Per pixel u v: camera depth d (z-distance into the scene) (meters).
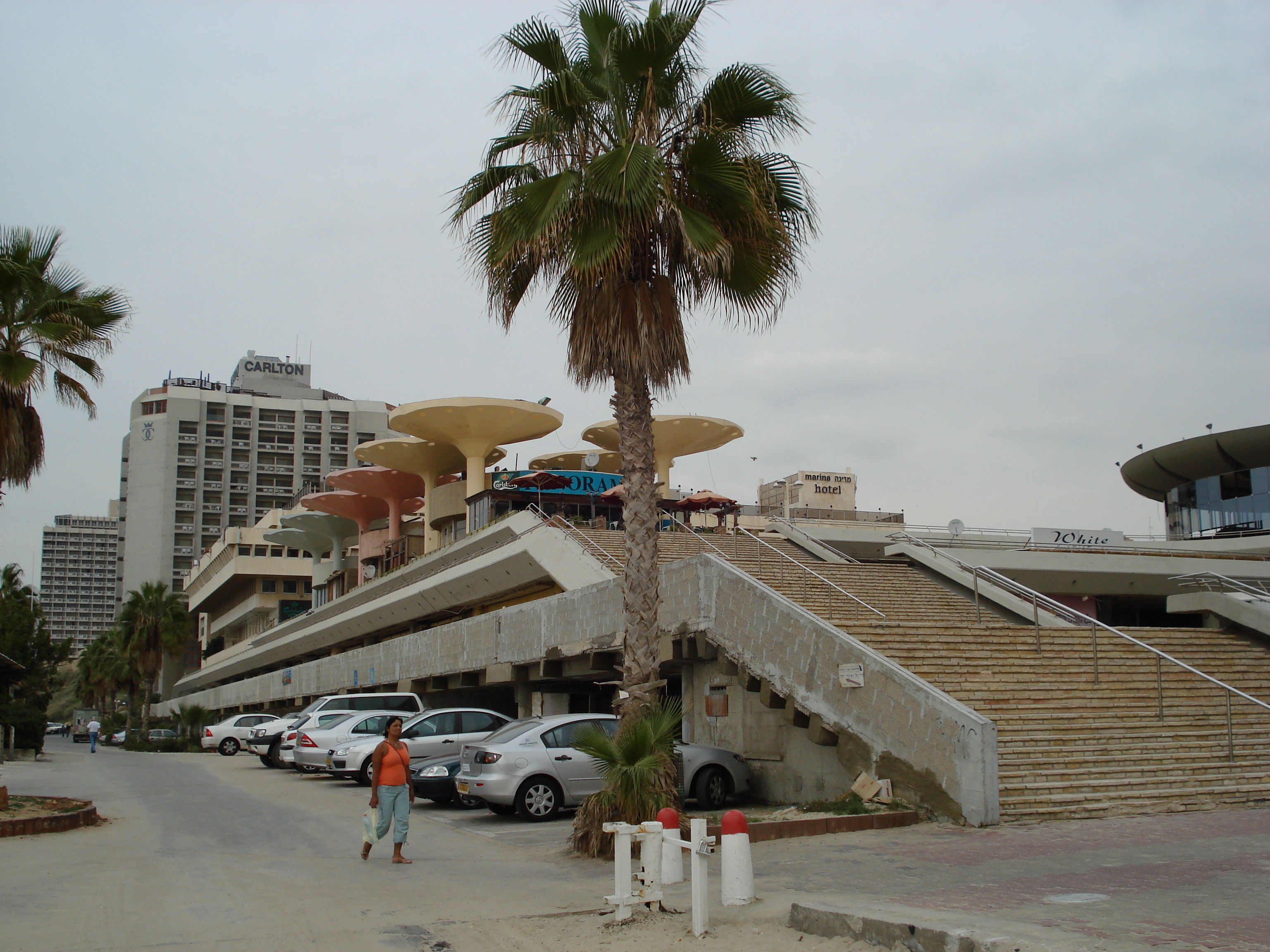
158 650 74.06
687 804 16.16
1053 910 6.74
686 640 18.11
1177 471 50.47
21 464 18.05
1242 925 6.09
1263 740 14.27
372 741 22.55
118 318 18.91
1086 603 37.25
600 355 12.16
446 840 13.06
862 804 12.41
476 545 42.72
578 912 8.23
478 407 51.81
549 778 15.09
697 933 7.04
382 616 51.38
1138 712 14.70
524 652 26.34
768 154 12.09
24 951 6.95
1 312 17.69
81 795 19.89
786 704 15.40
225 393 129.88
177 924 7.79
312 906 8.52
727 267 10.98
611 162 10.97
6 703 38.47
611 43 11.42
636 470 12.04
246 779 25.06
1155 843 9.64
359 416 132.50
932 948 5.79
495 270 11.85
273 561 95.62
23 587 59.72
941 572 27.86
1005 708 14.12
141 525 122.88
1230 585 26.53
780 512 66.44
